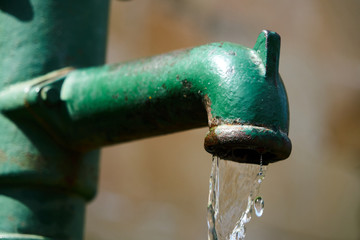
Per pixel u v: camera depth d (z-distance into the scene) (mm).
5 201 998
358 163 3207
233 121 890
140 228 2701
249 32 3119
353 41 3301
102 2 1063
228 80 900
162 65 944
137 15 2895
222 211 965
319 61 3246
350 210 3178
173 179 2836
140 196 2744
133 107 957
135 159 2770
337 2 3309
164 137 2854
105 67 982
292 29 3215
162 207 2770
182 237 2775
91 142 999
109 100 966
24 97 986
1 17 1026
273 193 3059
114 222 2641
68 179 1010
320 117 3207
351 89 3270
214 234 913
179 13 3002
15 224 993
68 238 1015
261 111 891
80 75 992
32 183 1000
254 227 2980
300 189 3107
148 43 2906
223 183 967
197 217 2836
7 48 1018
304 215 3086
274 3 3186
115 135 983
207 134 897
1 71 1014
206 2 3059
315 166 3154
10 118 1003
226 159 913
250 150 915
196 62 924
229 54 914
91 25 1046
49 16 1024
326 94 3230
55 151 1006
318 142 3178
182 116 942
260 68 907
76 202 1027
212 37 3049
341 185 3186
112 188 2682
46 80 1003
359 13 3320
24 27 1021
